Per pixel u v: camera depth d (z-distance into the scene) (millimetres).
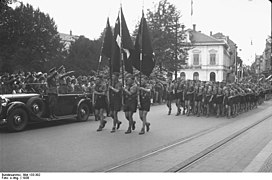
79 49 36938
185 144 9445
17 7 36875
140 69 12203
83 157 7801
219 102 17312
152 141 9906
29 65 34906
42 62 36031
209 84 18109
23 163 7215
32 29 37375
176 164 7184
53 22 40469
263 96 29484
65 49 42500
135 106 11453
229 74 60594
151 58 12695
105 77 17734
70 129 12297
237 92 18594
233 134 11273
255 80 41688
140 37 12547
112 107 11891
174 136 10852
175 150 8617
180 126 13375
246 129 12609
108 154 8133
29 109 11977
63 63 35531
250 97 22469
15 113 11523
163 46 33625
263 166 7039
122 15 12695
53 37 40062
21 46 36688
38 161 7391
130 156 7934
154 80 25859
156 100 25078
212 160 7590
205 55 68125
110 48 12953
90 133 11367
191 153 8250
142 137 10625
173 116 17359
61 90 13984
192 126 13414
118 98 11664
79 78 17922
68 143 9508
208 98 17422
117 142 9719
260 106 26703
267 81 42094
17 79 15445
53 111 13031
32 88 14430
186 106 17828
